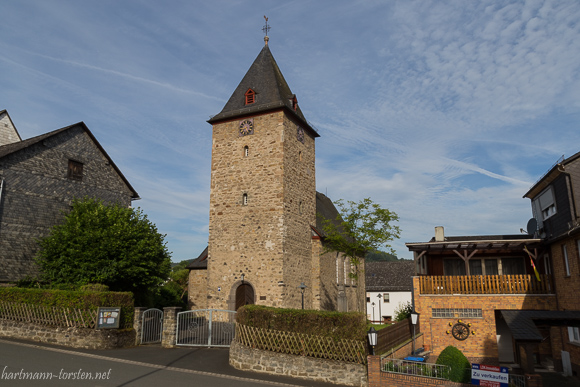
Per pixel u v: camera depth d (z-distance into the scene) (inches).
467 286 826.2
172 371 561.9
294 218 1163.9
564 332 750.5
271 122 1168.2
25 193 979.3
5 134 1273.4
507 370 505.0
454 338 813.2
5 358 560.7
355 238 1074.1
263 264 1099.9
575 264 683.4
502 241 804.0
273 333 594.6
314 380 560.7
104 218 965.2
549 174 784.3
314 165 1331.2
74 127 1115.9
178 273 2327.8
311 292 1212.5
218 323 970.7
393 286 1957.4
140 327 763.4
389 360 587.5
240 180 1175.0
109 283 925.2
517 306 798.5
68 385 450.9
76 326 706.8
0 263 911.7
